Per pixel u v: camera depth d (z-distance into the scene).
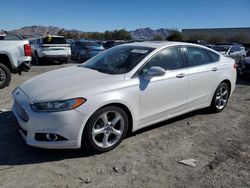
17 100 3.74
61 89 3.55
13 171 3.25
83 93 3.45
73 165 3.42
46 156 3.62
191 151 3.89
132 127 4.01
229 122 5.14
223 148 4.02
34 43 15.80
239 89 8.56
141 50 4.41
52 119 3.31
